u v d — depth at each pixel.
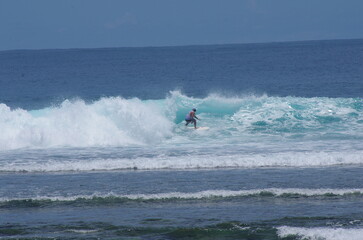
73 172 62.88
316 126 88.94
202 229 40.47
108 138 81.44
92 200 50.34
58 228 41.88
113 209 47.41
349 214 43.97
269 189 52.34
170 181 57.56
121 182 57.59
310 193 50.88
